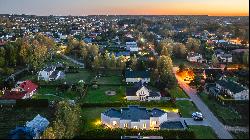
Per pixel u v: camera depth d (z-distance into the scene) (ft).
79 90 498.69
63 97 479.41
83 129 341.00
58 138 268.41
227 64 572.51
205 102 438.40
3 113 407.85
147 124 347.15
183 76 587.68
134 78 555.69
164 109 410.11
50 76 577.02
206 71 587.68
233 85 444.14
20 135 303.89
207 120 362.53
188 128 323.57
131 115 352.69
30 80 553.64
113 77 601.21
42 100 430.20
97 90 514.27
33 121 342.85
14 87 503.20
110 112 363.56
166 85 497.05
